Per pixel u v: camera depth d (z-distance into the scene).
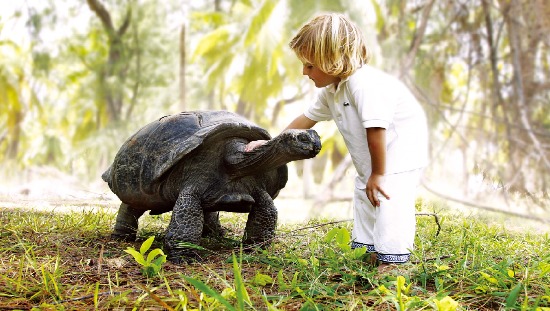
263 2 13.48
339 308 1.77
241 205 2.87
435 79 8.52
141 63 20.52
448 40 8.34
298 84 16.03
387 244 2.40
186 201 2.75
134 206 3.17
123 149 3.13
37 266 2.36
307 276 2.20
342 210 6.83
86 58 21.38
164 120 3.04
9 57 20.42
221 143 2.85
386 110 2.37
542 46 7.64
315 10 12.87
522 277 2.26
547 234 3.81
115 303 1.88
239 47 15.27
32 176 14.12
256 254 2.78
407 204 2.44
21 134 22.58
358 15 11.33
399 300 1.71
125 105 22.11
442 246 2.97
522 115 7.54
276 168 2.96
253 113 19.17
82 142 20.23
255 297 1.94
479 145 7.77
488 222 4.75
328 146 12.62
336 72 2.43
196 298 1.79
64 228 3.59
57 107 23.83
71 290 2.07
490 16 7.96
